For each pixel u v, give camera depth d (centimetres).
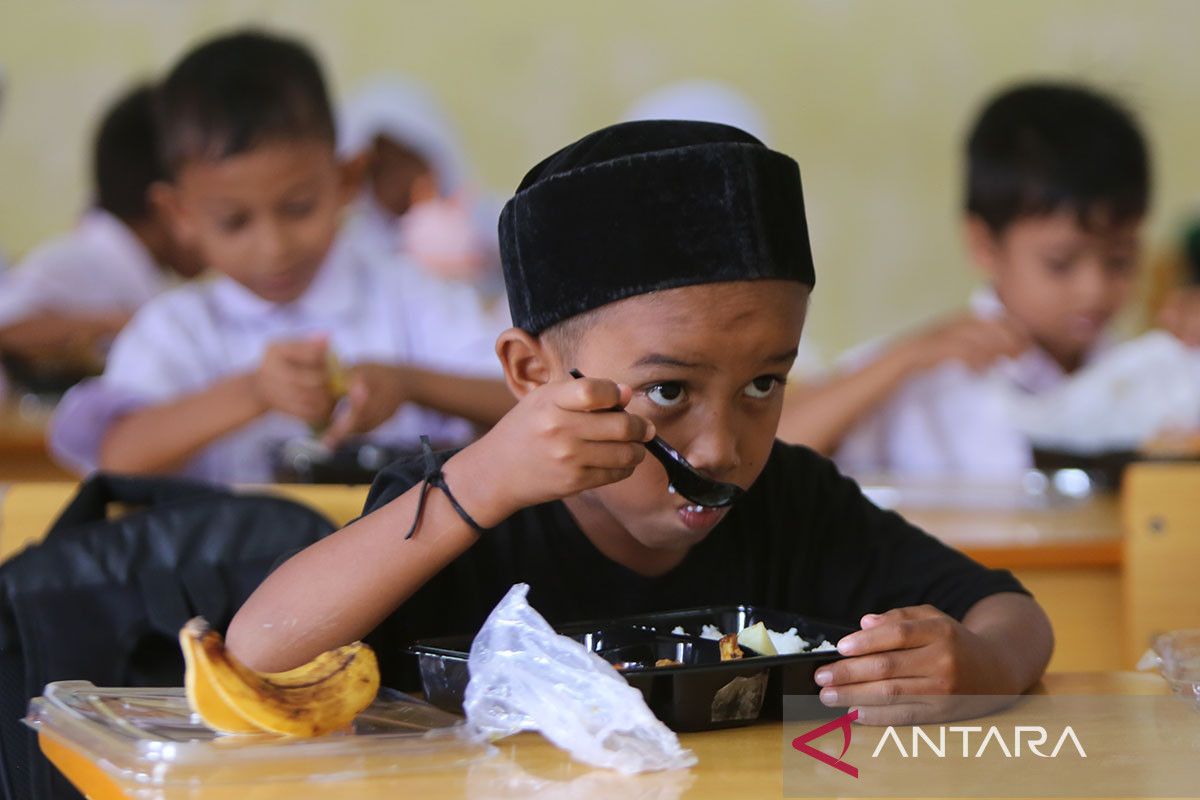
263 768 176
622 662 223
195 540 292
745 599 257
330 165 637
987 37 1162
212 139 607
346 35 1095
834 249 1163
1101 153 686
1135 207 695
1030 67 1167
